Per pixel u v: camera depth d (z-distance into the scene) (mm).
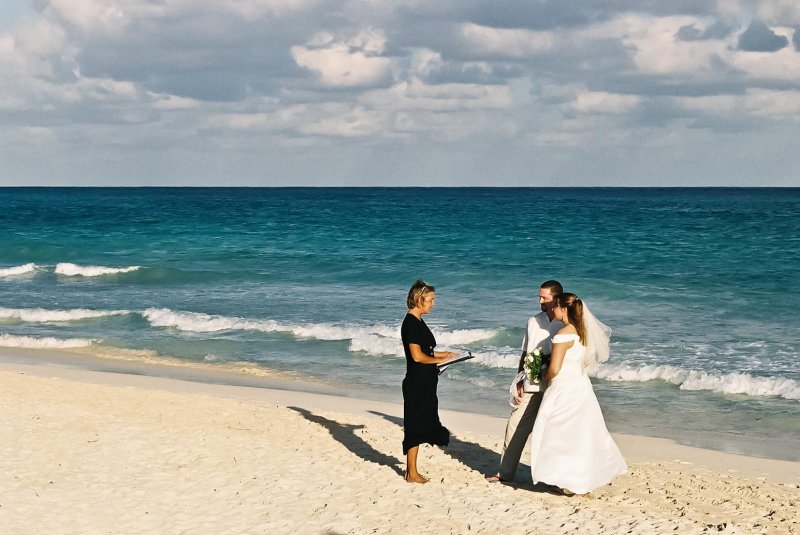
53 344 19328
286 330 20375
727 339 18453
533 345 8031
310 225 59250
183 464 8867
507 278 29016
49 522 7086
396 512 7301
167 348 18844
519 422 8242
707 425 12336
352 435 10602
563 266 32438
